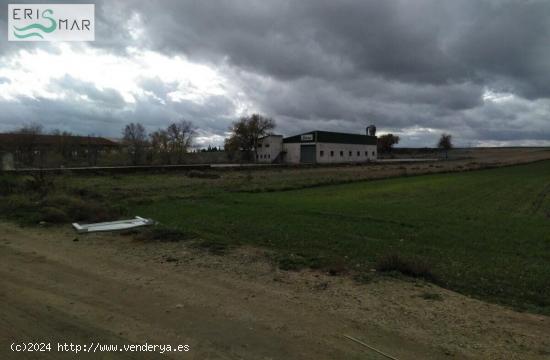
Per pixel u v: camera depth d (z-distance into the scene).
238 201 17.62
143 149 49.00
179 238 8.81
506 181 35.34
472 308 4.91
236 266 6.65
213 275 6.11
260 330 4.08
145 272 6.20
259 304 4.85
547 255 8.41
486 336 4.07
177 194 20.00
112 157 47.28
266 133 88.88
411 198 21.23
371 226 11.53
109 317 4.35
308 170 49.41
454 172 48.91
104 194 18.42
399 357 3.56
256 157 88.94
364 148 97.31
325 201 18.52
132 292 5.22
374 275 6.29
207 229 10.46
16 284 5.48
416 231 10.96
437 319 4.49
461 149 177.12
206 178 33.25
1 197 14.91
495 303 5.23
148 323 4.20
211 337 3.89
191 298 5.02
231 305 4.80
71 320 4.25
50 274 5.99
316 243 8.92
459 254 8.28
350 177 35.28
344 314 4.58
